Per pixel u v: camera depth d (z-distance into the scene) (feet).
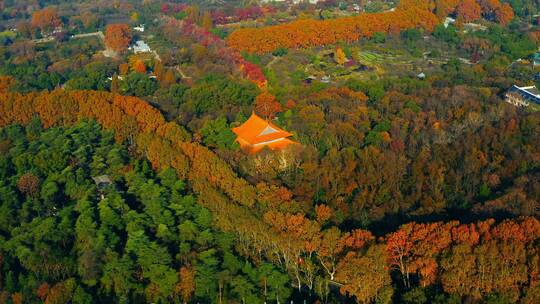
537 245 640.99
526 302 616.39
